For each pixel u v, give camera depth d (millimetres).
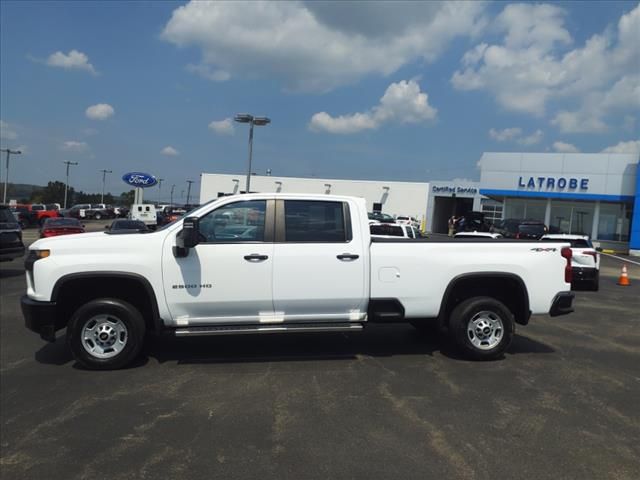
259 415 4508
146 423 4336
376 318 6086
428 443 3986
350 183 61812
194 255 5688
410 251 6102
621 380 5629
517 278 6270
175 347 6707
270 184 64312
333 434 4137
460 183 50781
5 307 9516
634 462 3715
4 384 5277
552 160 33375
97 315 5680
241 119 26781
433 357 6398
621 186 31234
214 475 3498
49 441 3998
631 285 15953
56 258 5551
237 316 5863
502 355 6402
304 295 5875
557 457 3779
